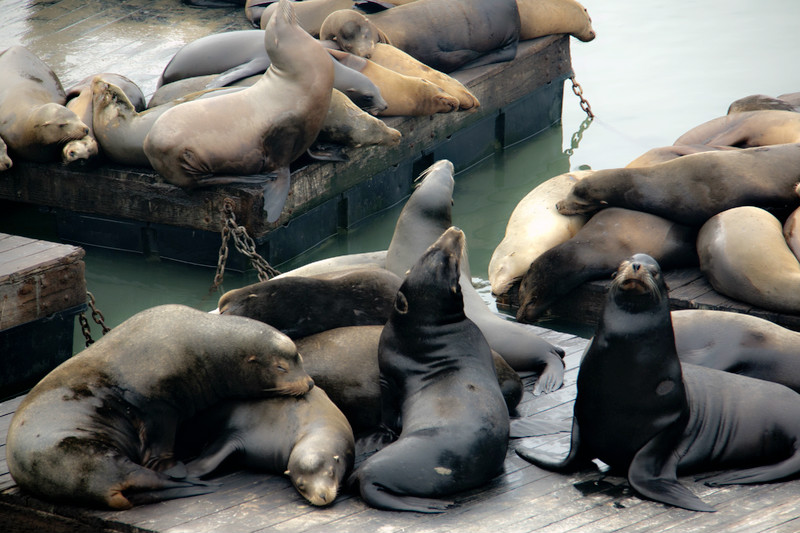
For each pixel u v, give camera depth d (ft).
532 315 82.74
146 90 121.49
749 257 73.61
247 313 55.83
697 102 136.15
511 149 132.36
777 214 80.79
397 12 122.21
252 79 104.06
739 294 74.23
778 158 81.00
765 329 59.62
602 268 80.53
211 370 50.75
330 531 44.42
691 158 81.92
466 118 122.62
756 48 157.17
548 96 137.90
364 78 105.60
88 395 48.67
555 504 46.62
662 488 46.96
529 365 62.44
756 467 49.42
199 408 51.75
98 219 99.25
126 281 94.84
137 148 93.50
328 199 100.89
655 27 173.58
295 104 89.45
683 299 75.66
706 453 49.21
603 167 120.26
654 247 81.00
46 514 48.37
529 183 119.65
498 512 45.80
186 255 96.53
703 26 172.04
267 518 45.85
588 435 49.57
